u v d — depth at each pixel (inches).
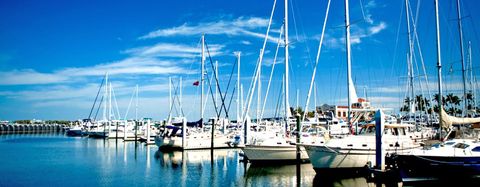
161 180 1102.4
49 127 5930.1
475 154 890.1
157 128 2851.9
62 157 1701.5
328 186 965.8
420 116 1867.6
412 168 894.4
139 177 1154.7
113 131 3203.7
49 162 1521.9
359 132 1135.0
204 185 1026.1
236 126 2440.9
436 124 1545.3
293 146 1298.0
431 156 886.4
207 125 2197.3
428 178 900.6
